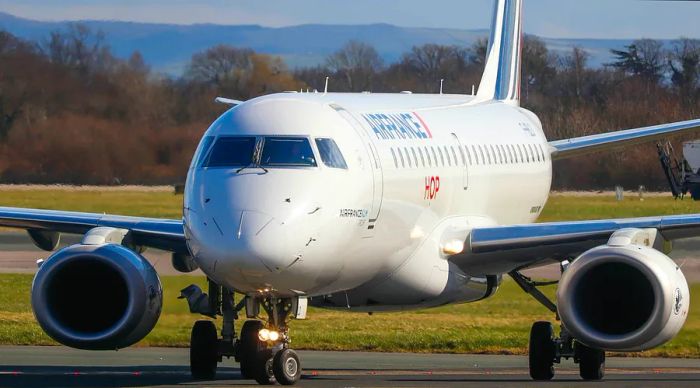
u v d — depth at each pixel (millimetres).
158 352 85438
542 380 70875
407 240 70250
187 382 67750
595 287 65438
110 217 73250
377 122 71188
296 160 61250
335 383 65875
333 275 62312
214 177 60250
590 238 70562
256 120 63188
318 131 63219
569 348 71688
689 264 149750
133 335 65000
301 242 58188
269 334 63812
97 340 64688
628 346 63406
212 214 58625
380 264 67625
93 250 65312
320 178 60844
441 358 84375
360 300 71500
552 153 104562
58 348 86812
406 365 79250
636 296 65062
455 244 73750
